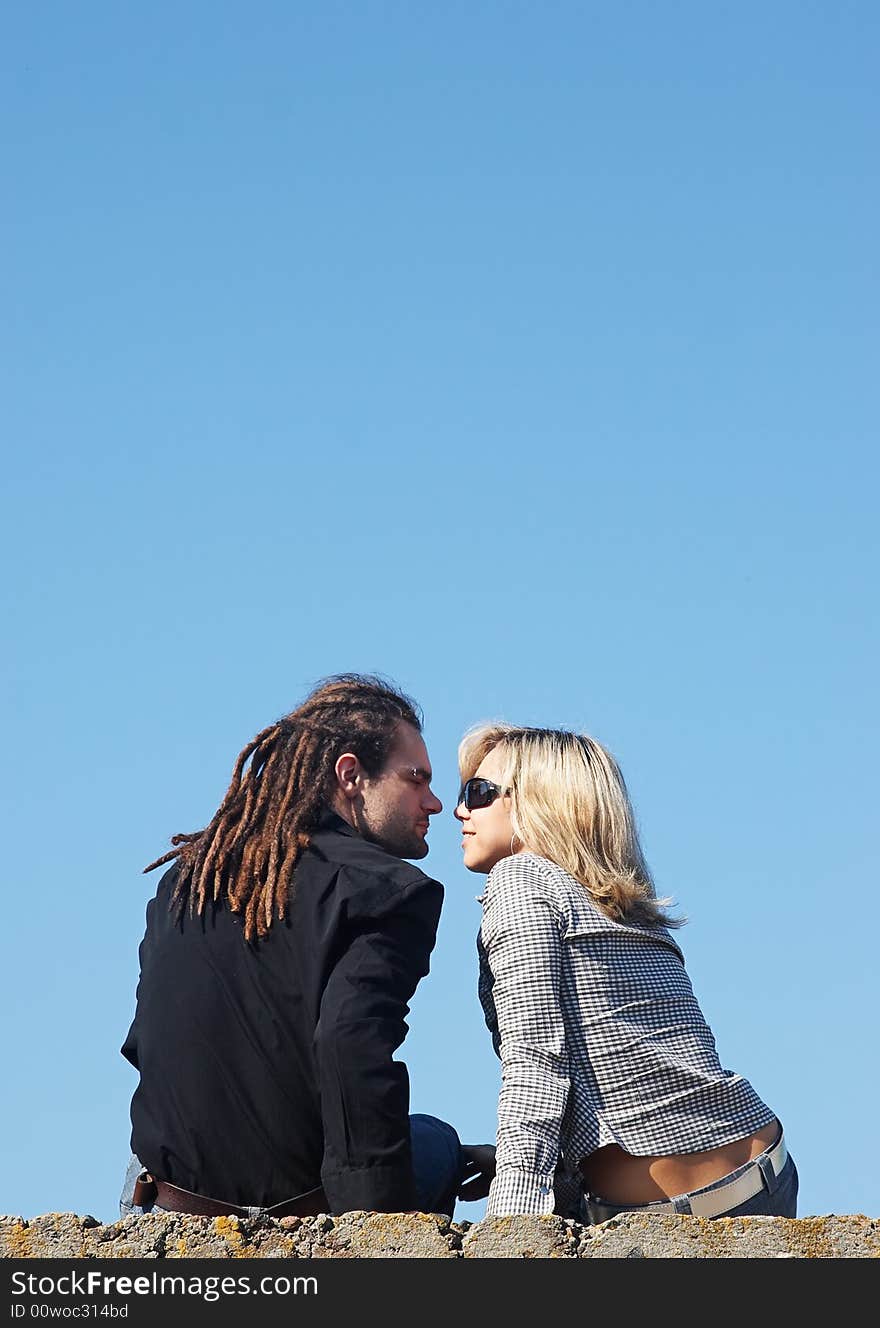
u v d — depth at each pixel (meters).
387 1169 4.94
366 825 5.78
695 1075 5.27
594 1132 5.19
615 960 5.39
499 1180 5.03
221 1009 5.22
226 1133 5.15
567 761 5.77
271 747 5.73
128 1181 5.61
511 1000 5.30
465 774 6.24
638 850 5.75
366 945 5.18
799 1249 4.67
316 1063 5.06
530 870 5.54
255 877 5.38
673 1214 4.72
